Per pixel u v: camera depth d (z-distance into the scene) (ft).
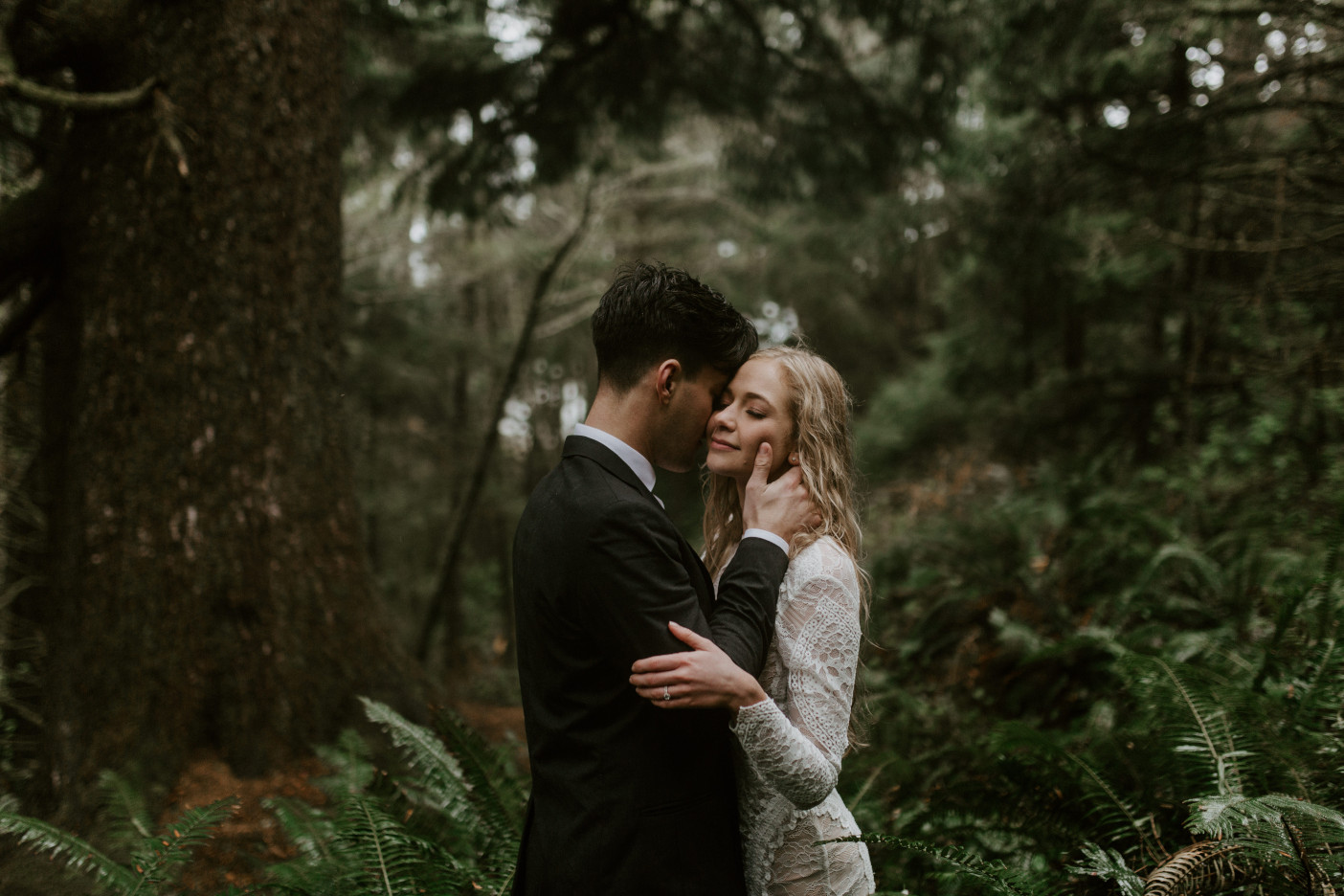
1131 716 10.85
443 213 28.04
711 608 5.69
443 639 46.98
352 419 42.73
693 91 26.73
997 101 23.35
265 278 12.64
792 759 4.95
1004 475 30.09
